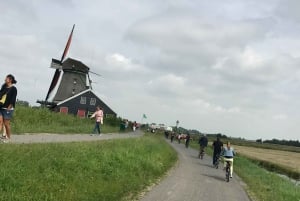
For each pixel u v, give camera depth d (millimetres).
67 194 10938
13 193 9633
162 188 15867
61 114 37812
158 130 119688
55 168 12648
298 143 185375
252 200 16438
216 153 30125
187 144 54719
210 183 19641
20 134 20422
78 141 19375
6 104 15445
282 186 25047
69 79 74062
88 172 14133
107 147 19219
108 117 65375
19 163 11500
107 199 12031
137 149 22891
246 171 30844
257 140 180125
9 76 15531
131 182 15516
